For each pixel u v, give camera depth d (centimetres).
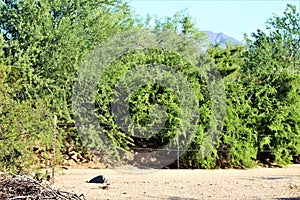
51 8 2019
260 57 2688
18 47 1911
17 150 1151
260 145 1911
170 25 1966
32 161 1162
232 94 1897
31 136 1209
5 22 1980
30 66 1909
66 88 1883
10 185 881
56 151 1498
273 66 2105
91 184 1328
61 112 1825
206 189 1287
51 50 1933
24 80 1770
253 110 1908
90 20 2025
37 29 1933
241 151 1872
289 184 1391
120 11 2125
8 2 1989
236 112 1886
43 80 1867
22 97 1781
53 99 1830
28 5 1961
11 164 1142
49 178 1273
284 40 3250
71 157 1839
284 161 1953
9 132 1151
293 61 3167
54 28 1966
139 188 1287
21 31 1948
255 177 1588
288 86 1967
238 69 1953
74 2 2031
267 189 1296
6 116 1156
